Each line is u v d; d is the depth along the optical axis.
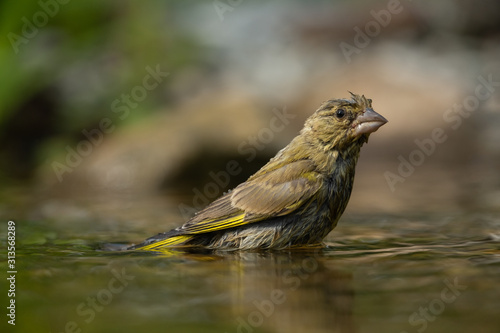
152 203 12.02
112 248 7.43
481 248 7.03
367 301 4.82
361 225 9.09
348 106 8.11
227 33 25.39
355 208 10.76
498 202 10.95
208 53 22.38
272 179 7.85
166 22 20.70
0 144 18.19
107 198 12.88
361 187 13.51
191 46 20.94
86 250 7.25
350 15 25.42
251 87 20.92
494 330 4.09
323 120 8.10
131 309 4.71
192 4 25.09
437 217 9.62
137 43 19.52
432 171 15.62
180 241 7.74
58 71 19.06
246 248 7.70
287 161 8.13
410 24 24.91
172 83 19.84
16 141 18.33
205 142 15.69
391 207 10.79
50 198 12.80
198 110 16.97
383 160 17.78
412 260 6.37
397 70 21.03
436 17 25.08
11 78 17.81
